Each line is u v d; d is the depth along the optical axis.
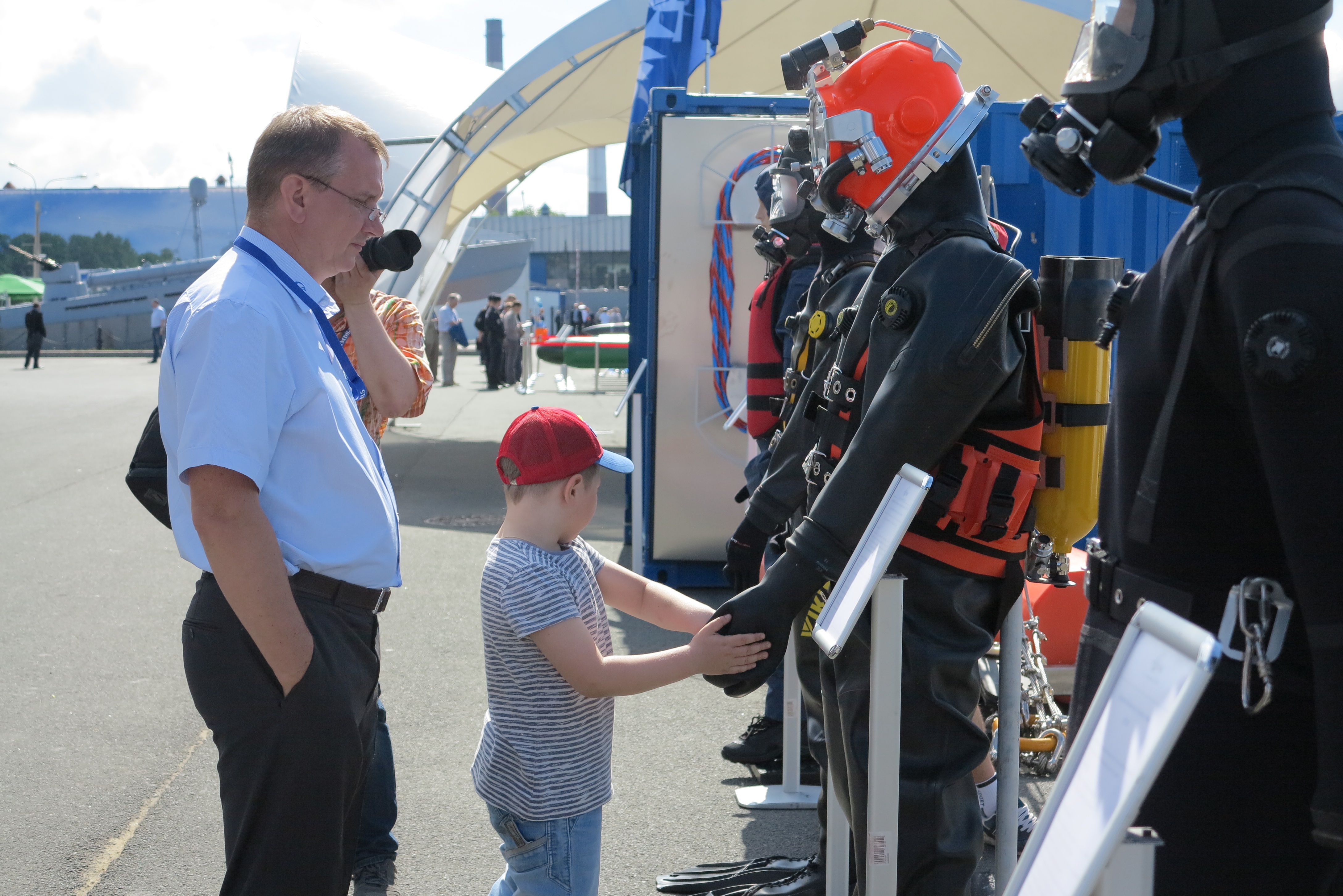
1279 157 1.30
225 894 1.96
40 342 30.33
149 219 104.62
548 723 2.20
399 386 2.72
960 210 2.08
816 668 2.58
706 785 3.78
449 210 14.60
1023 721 3.78
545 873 2.22
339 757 1.93
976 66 10.66
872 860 1.99
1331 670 1.12
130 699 4.50
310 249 2.04
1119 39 1.37
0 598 6.09
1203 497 1.32
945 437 1.93
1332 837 1.12
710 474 6.23
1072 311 2.15
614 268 86.50
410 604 6.10
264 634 1.82
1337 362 1.12
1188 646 0.91
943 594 2.05
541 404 18.62
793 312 3.74
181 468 1.81
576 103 11.15
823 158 2.12
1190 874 1.33
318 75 14.15
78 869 3.09
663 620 2.43
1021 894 1.04
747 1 8.60
